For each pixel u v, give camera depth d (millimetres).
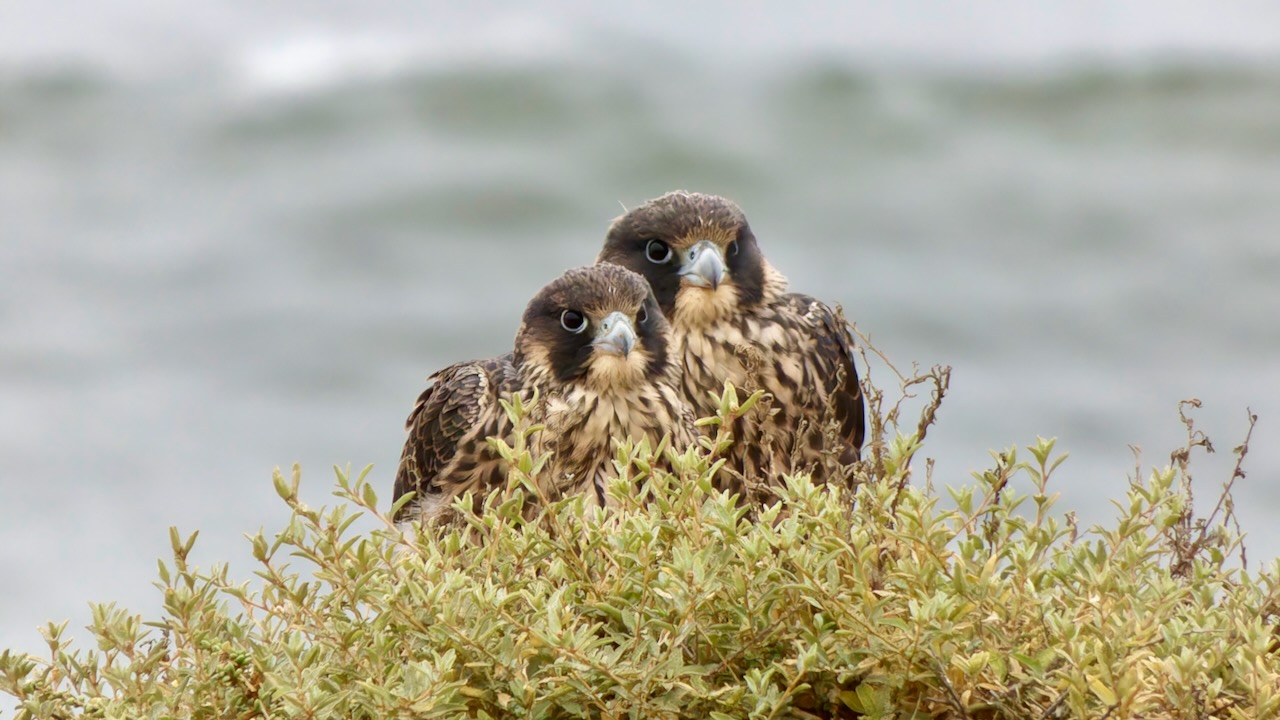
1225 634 5902
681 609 5789
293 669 5949
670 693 5848
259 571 6387
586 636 5777
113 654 6438
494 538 6535
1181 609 6336
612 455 11250
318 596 6855
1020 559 6074
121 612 6484
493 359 12430
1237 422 32000
